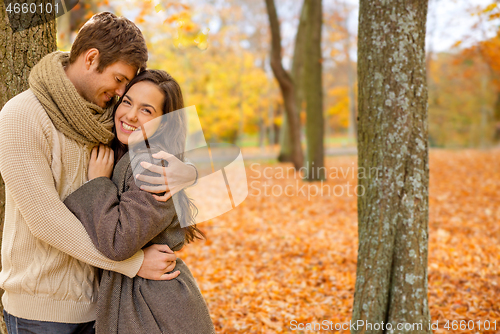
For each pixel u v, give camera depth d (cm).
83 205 148
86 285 159
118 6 723
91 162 158
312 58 1017
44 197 139
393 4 215
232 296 382
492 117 2152
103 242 142
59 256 152
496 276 406
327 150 2252
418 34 217
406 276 218
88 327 164
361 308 228
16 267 153
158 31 1272
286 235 598
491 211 702
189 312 161
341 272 437
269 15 1080
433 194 879
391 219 220
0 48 198
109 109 165
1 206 211
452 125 2205
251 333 311
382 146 221
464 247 511
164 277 160
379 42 219
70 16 640
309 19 1020
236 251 530
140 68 164
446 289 378
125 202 147
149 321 155
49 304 152
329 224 664
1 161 137
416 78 217
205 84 2255
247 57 2334
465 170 1181
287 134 1505
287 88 1169
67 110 146
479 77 2036
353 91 2759
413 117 217
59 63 150
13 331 155
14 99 145
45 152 145
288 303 362
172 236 167
